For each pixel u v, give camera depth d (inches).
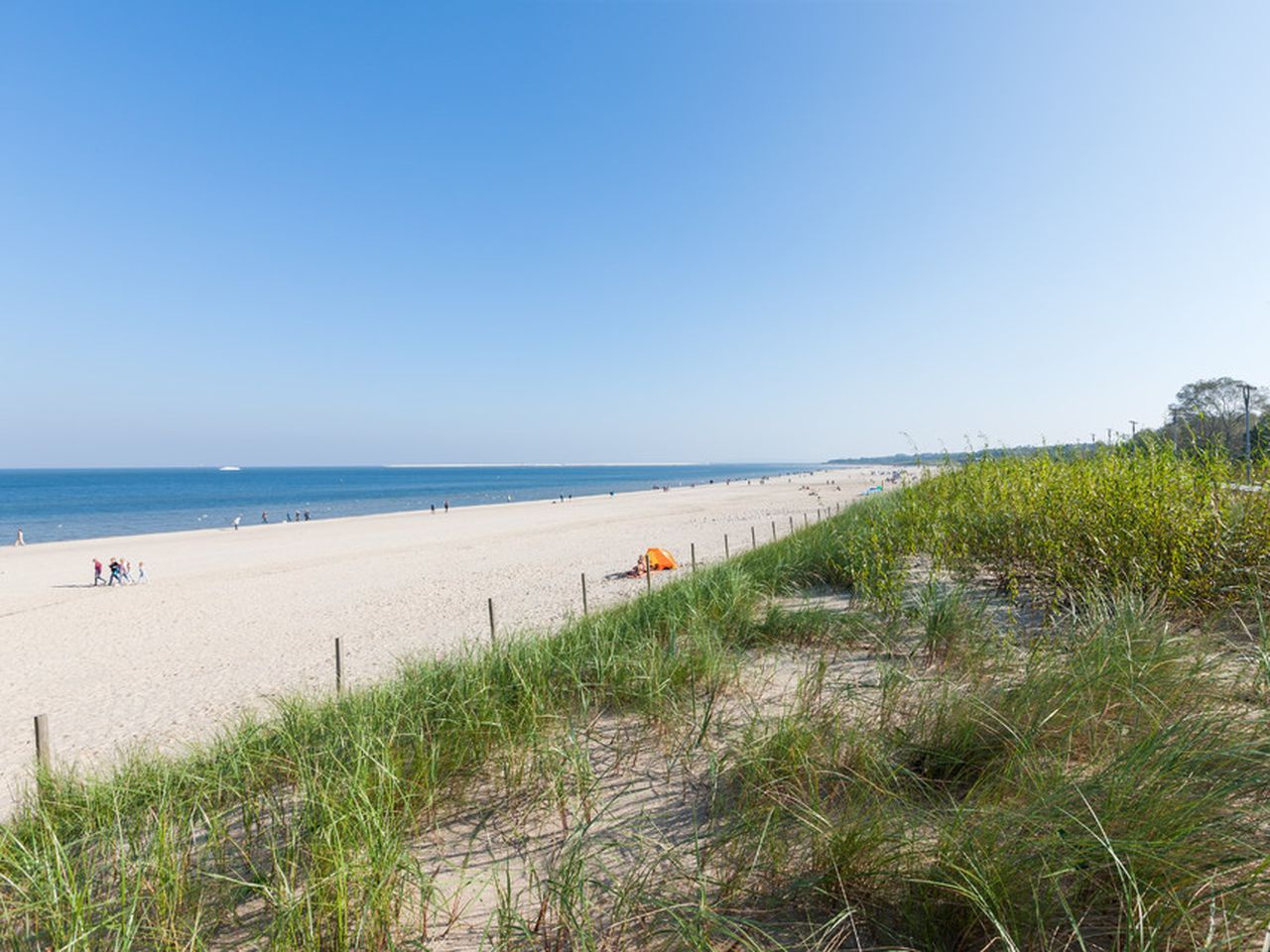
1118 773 92.5
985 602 226.2
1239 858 73.1
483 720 163.9
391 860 97.3
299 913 91.9
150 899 103.6
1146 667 129.9
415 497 4510.3
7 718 353.4
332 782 128.3
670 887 97.2
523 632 282.7
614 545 1140.5
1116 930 74.0
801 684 170.9
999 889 78.5
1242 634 172.4
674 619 248.7
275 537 1601.9
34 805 160.1
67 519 2979.8
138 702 369.7
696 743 148.6
